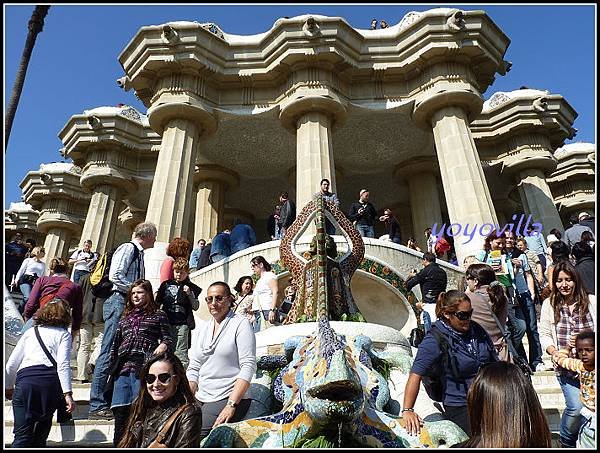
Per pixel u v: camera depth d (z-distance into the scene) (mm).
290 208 13398
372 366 4988
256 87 17766
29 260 11391
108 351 5691
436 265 8562
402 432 3828
